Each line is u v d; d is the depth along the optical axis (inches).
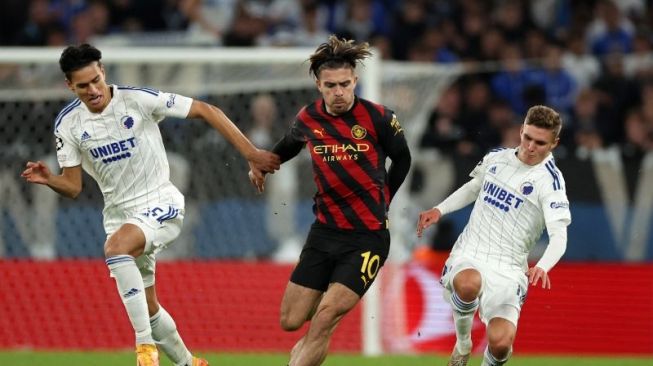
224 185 1520.7
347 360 1268.5
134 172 912.3
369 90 1370.6
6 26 1940.2
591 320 1461.6
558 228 890.1
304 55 1385.3
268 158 921.5
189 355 987.9
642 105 1836.9
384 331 1430.9
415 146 1556.3
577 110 1807.3
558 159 1568.7
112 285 1443.2
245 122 1526.8
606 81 1843.0
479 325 1405.0
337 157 890.7
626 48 1958.7
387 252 904.3
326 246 896.9
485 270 916.0
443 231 1526.8
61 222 1505.9
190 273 1456.7
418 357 1316.4
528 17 1937.7
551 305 1467.8
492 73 1843.0
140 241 884.0
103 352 1342.3
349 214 890.7
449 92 1753.2
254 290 1449.3
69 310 1441.9
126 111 904.3
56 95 1504.7
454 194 963.3
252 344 1434.5
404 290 1438.2
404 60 1898.4
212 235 1515.7
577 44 1924.2
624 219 1557.6
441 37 1897.1
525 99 1835.6
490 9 1939.0
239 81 1487.5
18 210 1505.9
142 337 874.1
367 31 1946.4
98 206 1513.3
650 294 1469.0
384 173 903.1
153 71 1467.8
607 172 1563.7
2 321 1443.2
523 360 1294.3
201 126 1520.7
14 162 1510.8
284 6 1983.3
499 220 924.6
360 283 877.8
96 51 883.4
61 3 1958.7
